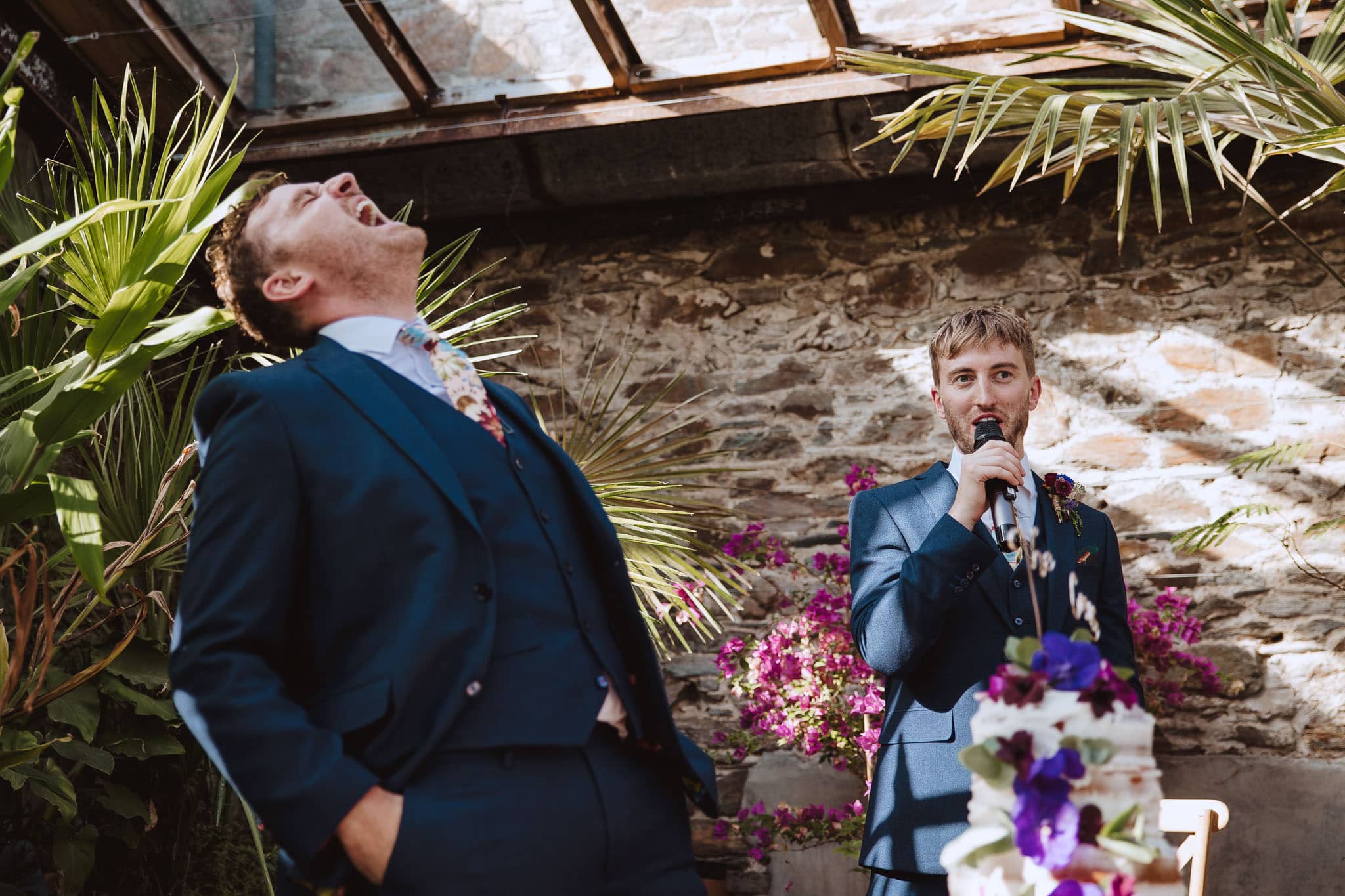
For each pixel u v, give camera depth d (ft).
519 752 4.21
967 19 13.21
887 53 13.44
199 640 4.13
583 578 4.79
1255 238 14.62
